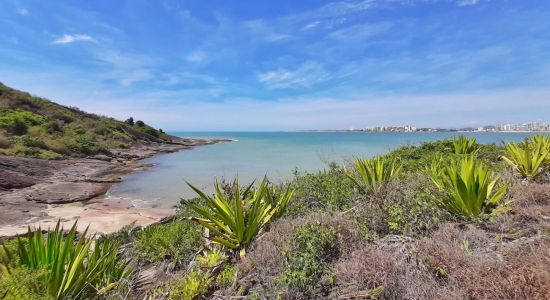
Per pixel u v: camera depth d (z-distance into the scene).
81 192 14.48
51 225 9.36
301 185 6.79
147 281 4.05
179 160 30.80
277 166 21.88
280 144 60.19
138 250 5.23
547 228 3.16
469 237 3.25
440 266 2.73
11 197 12.59
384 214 4.04
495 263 2.54
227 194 5.86
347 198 5.41
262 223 4.38
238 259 3.84
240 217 3.96
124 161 28.88
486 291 2.26
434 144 10.85
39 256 3.21
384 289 2.59
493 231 3.50
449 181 4.60
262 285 3.05
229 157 32.84
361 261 2.94
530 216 3.69
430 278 2.58
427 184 5.03
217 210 4.23
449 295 2.34
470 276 2.45
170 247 4.77
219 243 4.12
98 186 16.33
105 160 27.86
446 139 11.14
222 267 3.66
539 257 2.45
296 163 23.06
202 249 4.33
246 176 17.86
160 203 12.88
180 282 3.32
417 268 2.77
